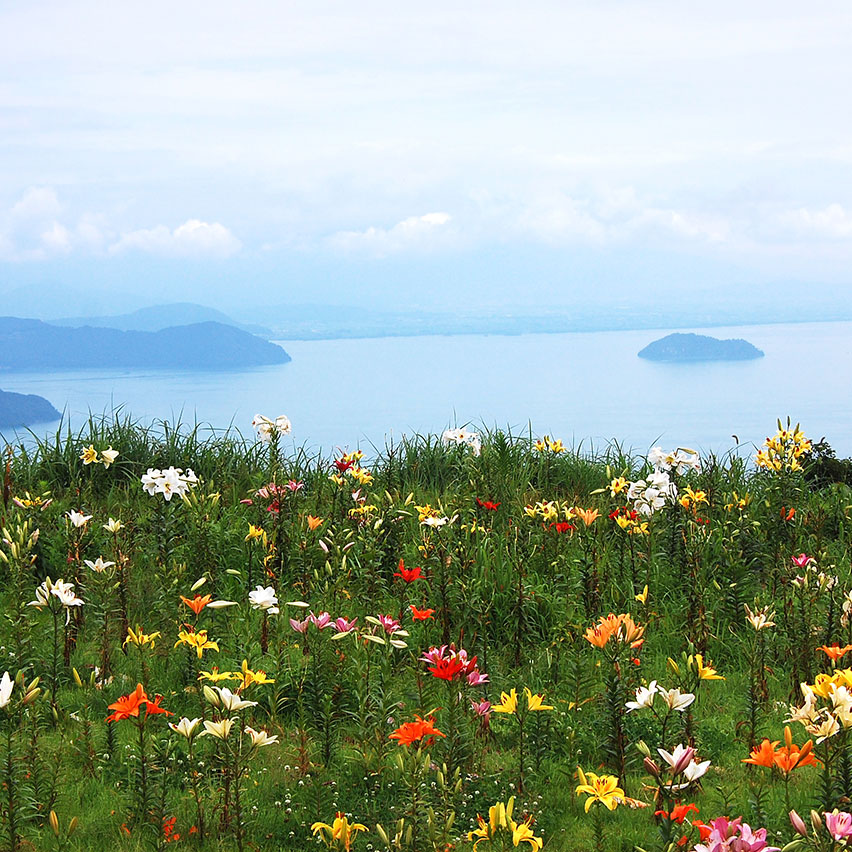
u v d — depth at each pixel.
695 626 6.87
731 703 5.92
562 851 4.29
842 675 3.92
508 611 7.09
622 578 7.79
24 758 4.55
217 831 4.32
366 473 9.41
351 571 7.72
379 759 4.88
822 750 4.52
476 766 4.89
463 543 7.88
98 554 7.68
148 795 4.45
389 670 6.22
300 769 4.91
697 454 9.29
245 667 4.63
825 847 3.19
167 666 6.15
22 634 5.95
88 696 5.62
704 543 7.90
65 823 4.35
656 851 4.04
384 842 3.69
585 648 6.60
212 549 8.05
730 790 4.72
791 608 6.86
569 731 5.25
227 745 4.30
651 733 5.23
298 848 4.27
